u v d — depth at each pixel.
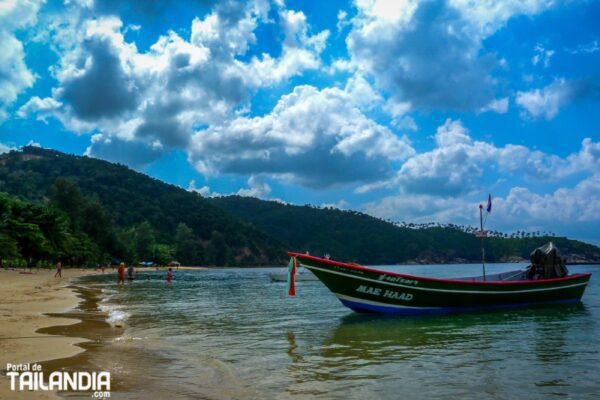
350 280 18.75
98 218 119.88
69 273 70.94
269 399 7.36
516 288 21.33
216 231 188.62
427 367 9.62
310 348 11.75
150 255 147.00
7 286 33.22
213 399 7.22
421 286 19.33
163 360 9.97
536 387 8.20
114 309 21.16
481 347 11.97
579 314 19.34
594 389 8.09
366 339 13.23
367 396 7.62
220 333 14.27
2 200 76.81
